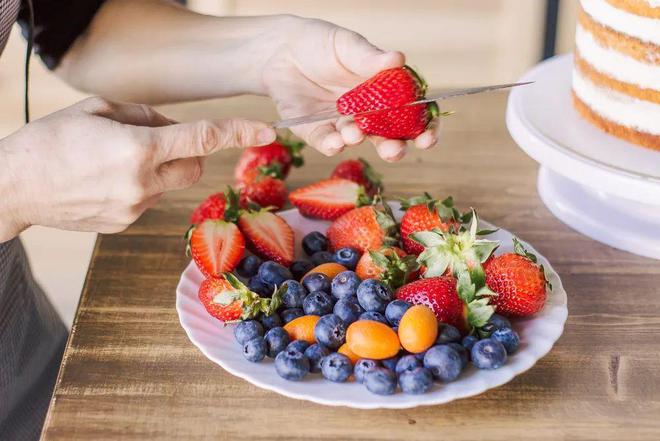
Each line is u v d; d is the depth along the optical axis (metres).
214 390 0.56
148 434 0.54
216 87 0.75
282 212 0.70
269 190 0.72
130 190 0.59
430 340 0.54
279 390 0.53
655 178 0.64
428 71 1.64
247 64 0.73
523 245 0.65
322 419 0.54
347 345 0.55
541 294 0.57
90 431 0.54
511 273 0.57
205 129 0.58
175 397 0.56
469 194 0.75
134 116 0.62
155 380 0.57
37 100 1.56
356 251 0.64
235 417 0.54
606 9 0.67
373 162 0.79
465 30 1.61
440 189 0.76
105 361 0.58
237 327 0.57
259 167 0.74
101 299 0.64
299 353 0.55
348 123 0.65
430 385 0.53
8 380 0.69
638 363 0.58
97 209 0.61
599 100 0.70
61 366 0.58
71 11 0.77
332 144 0.63
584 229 0.70
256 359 0.56
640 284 0.65
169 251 0.69
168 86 0.76
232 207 0.65
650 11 0.64
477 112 0.88
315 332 0.56
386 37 1.66
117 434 0.54
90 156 0.58
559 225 0.72
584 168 0.66
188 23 0.77
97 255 0.68
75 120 0.59
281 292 0.59
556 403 0.55
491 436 0.53
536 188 0.76
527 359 0.55
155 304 0.63
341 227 0.65
